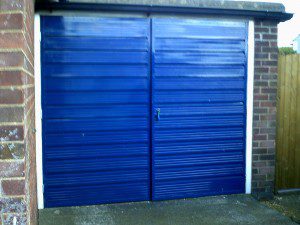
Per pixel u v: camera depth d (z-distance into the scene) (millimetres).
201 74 5066
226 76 5156
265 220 4430
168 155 5059
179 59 4973
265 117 5312
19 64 1745
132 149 4941
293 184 5574
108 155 4875
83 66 4699
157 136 4996
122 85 4832
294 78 5418
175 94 5000
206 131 5156
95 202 4895
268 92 5289
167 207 4836
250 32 5172
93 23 4672
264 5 5066
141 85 4887
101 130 4824
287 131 5480
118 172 4934
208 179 5234
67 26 4598
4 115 1743
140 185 5016
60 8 4504
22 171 1766
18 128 1756
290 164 5531
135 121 4910
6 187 1757
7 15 1732
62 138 4723
